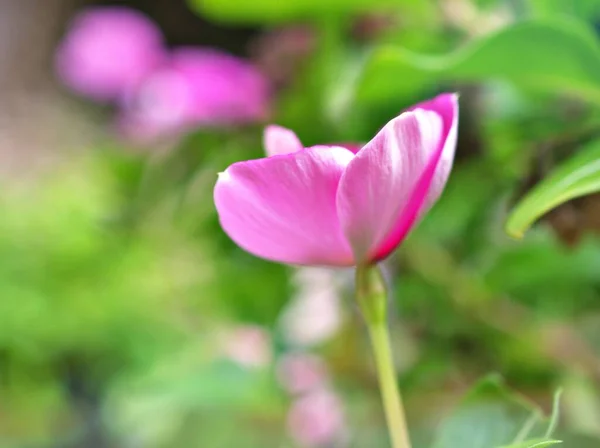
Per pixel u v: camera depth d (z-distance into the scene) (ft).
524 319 1.37
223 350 1.65
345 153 0.71
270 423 1.61
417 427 1.33
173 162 1.49
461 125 1.18
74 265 2.87
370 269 0.75
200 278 1.94
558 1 1.04
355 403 1.52
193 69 1.41
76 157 3.53
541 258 1.28
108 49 1.69
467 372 1.40
